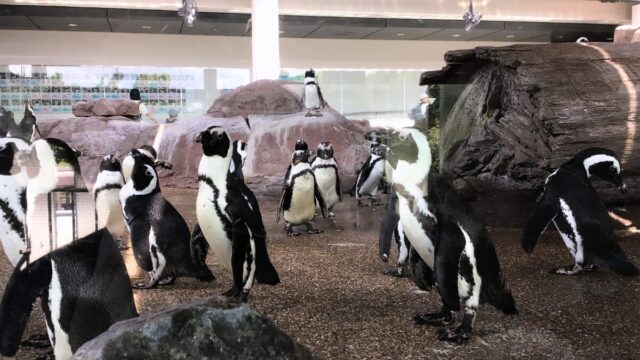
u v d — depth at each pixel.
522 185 1.93
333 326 1.67
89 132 1.86
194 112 2.04
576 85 1.96
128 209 1.82
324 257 2.06
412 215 1.80
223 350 1.37
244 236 1.86
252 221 1.90
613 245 1.91
